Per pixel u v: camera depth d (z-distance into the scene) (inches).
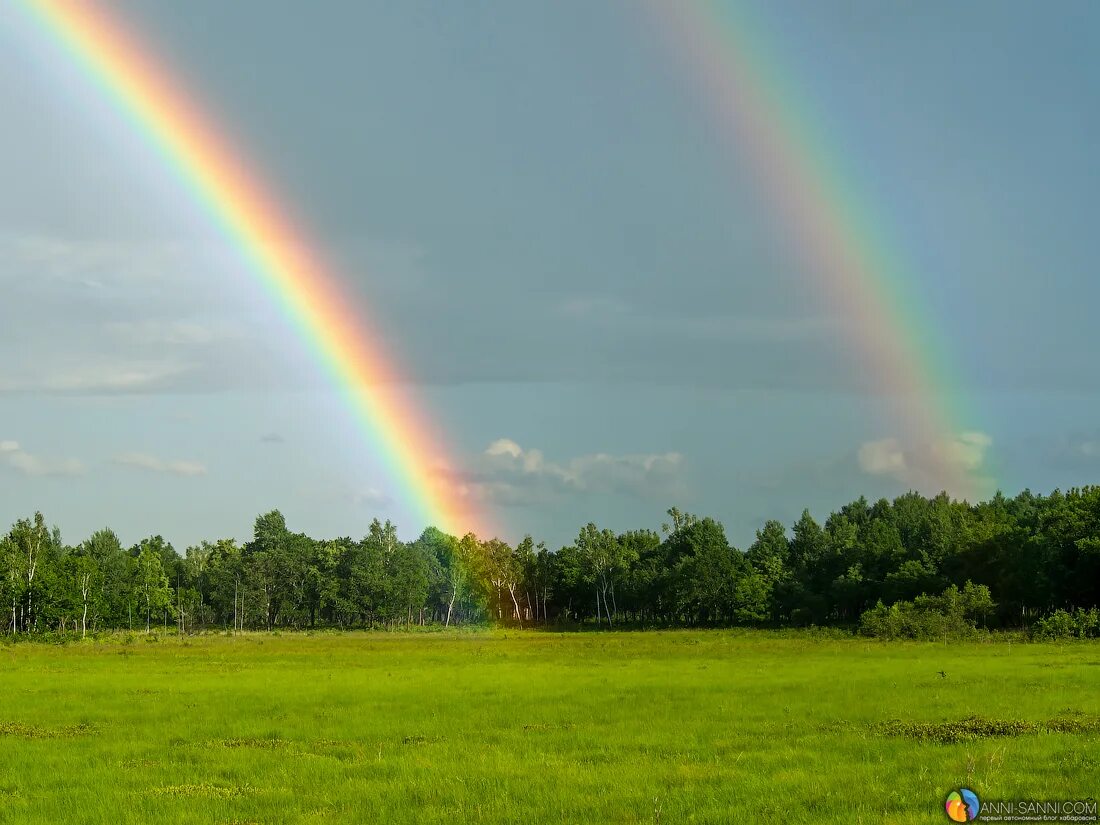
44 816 881.5
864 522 7672.2
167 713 1565.0
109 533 7470.5
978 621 4552.2
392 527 7849.4
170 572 7357.3
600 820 820.0
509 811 856.9
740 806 847.1
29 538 5447.8
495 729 1337.4
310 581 7357.3
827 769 1001.5
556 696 1740.9
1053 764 979.3
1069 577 4392.2
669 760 1084.5
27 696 1846.7
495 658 3107.8
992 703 1492.4
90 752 1197.7
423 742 1241.4
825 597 5816.9
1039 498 6870.1
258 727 1391.5
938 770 977.5
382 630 7145.7
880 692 1690.5
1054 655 2743.6
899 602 4424.2
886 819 790.5
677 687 1881.2
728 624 6412.4
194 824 837.8
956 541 5315.0
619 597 7140.8
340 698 1755.7
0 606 5275.6
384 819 845.8
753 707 1521.9
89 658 3245.6
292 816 861.2
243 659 3132.4
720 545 6722.4
